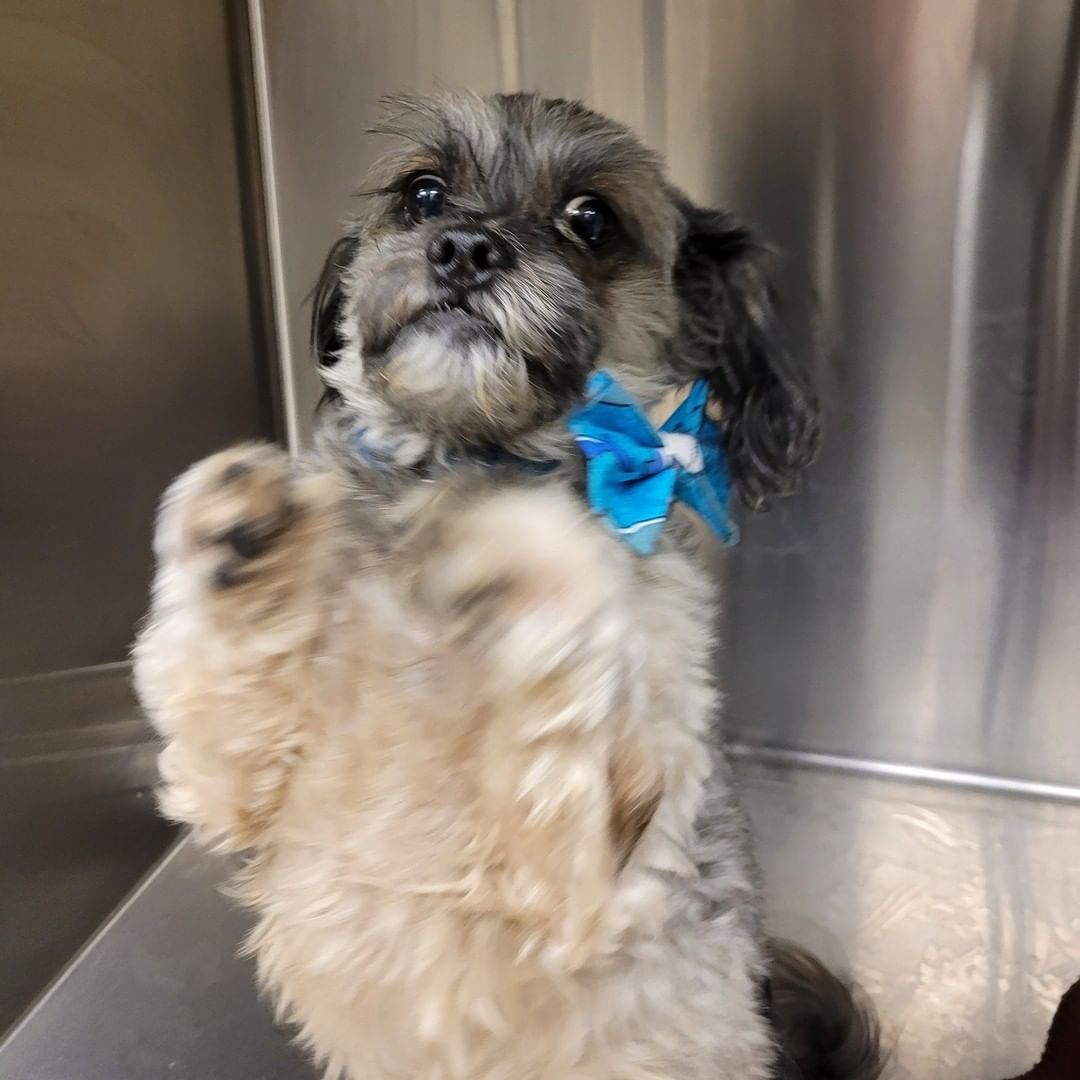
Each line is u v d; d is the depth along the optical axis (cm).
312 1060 90
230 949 101
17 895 90
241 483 61
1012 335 108
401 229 83
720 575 122
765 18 105
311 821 64
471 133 83
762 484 92
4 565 83
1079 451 110
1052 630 117
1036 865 115
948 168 105
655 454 70
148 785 106
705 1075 70
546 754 52
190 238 106
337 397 87
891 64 104
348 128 115
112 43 93
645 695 58
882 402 113
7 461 83
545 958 59
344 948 63
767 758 127
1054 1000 100
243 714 64
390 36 112
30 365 84
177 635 63
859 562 119
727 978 72
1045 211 104
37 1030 92
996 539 116
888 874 114
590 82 110
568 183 82
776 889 112
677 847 65
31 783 89
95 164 91
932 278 108
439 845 58
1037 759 122
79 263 90
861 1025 92
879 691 124
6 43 81
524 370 71
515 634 51
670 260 89
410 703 57
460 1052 64
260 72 115
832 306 111
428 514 59
